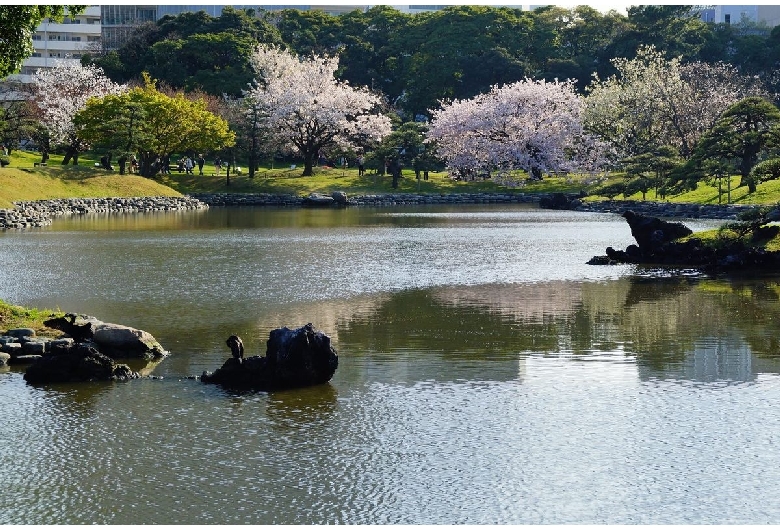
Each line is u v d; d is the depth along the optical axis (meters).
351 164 120.25
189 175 99.31
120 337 21.91
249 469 14.73
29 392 18.94
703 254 40.16
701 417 17.17
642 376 20.11
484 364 21.27
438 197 96.12
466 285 34.06
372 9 143.75
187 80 117.50
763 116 62.12
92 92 99.56
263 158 105.50
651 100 94.62
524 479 14.33
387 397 18.55
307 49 135.12
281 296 31.28
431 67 124.75
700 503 13.49
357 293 32.03
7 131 90.56
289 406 17.97
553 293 32.12
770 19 183.50
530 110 100.88
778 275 36.97
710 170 64.62
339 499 13.65
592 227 62.25
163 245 48.97
